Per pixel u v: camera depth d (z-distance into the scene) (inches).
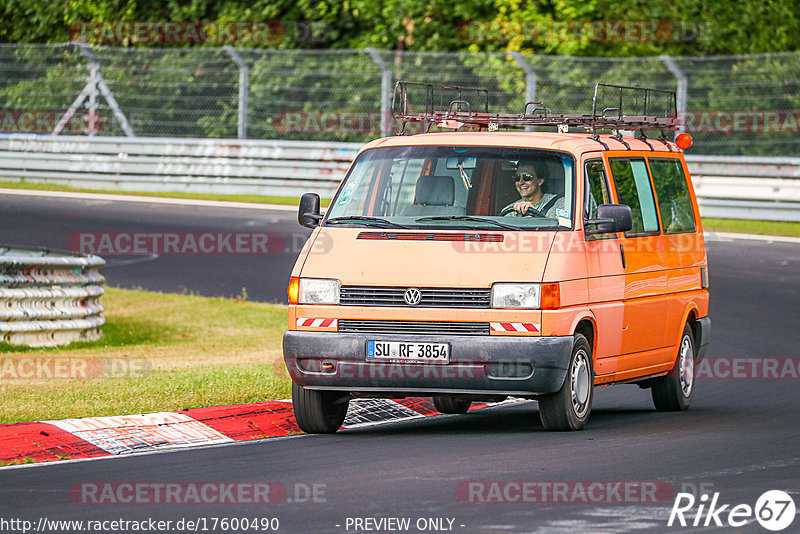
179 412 1337.4
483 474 1051.9
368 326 1279.5
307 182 3774.6
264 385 1533.0
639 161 1519.4
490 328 1257.4
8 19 4982.8
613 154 1455.5
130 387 1493.6
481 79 4013.3
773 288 2480.3
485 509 919.0
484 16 4367.6
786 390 1697.8
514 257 1278.3
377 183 1389.0
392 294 1275.8
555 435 1285.7
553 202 1342.3
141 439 1241.4
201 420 1321.4
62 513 917.8
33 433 1212.5
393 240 1309.1
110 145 3978.8
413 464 1104.2
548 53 4160.9
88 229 3164.4
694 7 4180.6
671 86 3932.1
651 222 1507.1
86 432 1236.5
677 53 4165.8
